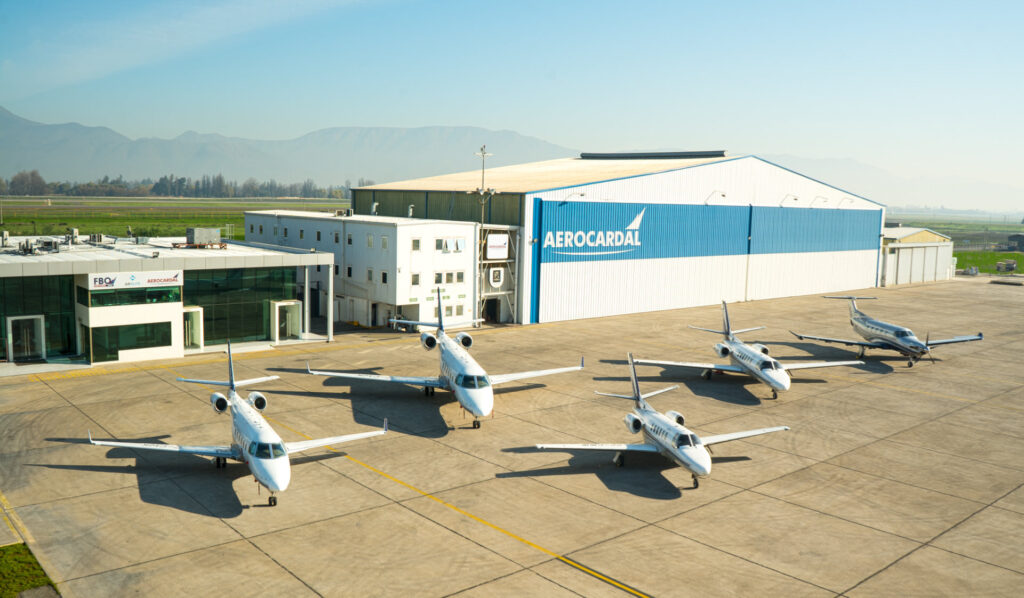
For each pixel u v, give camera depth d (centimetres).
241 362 4862
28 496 2659
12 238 6297
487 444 3369
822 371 5181
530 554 2294
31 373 4403
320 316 6969
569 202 6825
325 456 3155
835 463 3234
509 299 6769
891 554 2355
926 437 3653
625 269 7400
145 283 4753
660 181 7600
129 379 4328
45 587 2025
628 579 2145
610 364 5119
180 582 2078
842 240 10181
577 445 2998
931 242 12119
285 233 7438
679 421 3198
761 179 8756
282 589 2050
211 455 2808
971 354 5925
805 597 2062
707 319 7275
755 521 2583
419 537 2398
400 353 5231
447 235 6197
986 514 2700
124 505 2600
